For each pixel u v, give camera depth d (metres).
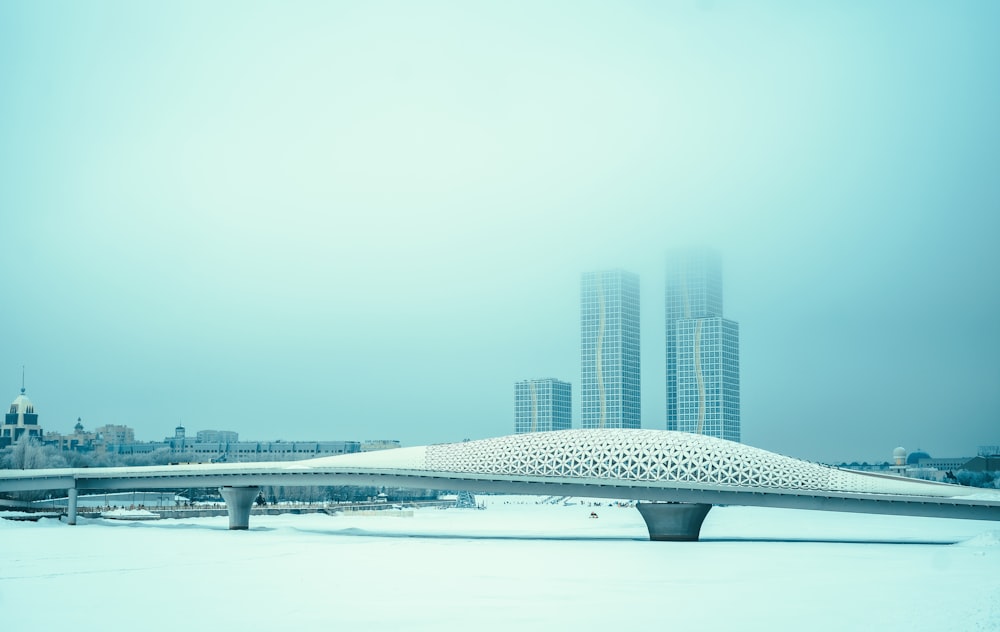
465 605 66.56
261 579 82.81
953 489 117.38
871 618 59.72
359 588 76.12
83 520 168.88
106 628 57.53
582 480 127.38
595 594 72.19
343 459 143.88
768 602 67.50
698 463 124.25
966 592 71.81
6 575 85.88
